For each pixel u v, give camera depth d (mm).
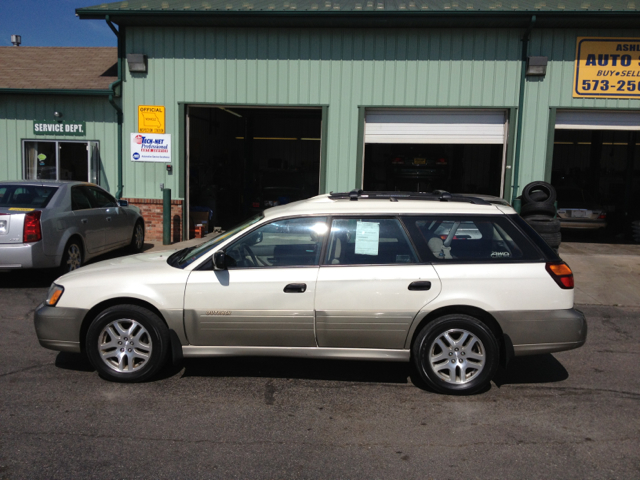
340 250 4617
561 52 11977
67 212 8648
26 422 3895
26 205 8328
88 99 13273
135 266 4867
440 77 12242
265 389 4609
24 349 5559
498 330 4582
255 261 4660
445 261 4531
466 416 4113
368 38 12305
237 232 4754
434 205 4723
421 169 15656
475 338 4457
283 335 4578
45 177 13625
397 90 12359
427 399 4434
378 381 4836
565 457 3498
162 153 13016
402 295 4465
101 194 10219
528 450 3586
